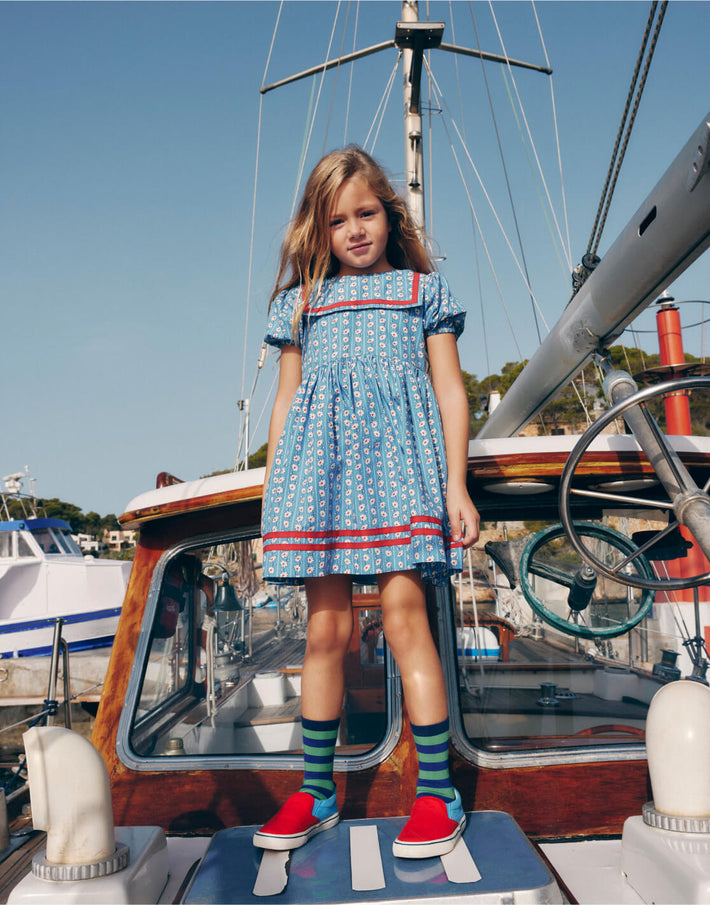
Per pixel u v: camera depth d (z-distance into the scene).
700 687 1.32
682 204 1.53
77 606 11.46
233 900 1.16
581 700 1.78
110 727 1.75
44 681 9.31
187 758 1.74
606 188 2.22
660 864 1.22
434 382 1.67
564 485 1.52
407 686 1.49
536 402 3.27
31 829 1.66
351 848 1.35
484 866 1.24
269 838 1.35
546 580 1.83
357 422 1.55
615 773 1.67
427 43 6.07
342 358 1.61
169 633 1.90
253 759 1.73
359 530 1.49
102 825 1.23
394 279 1.68
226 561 1.93
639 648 1.83
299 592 1.89
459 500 1.50
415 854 1.28
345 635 1.57
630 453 1.75
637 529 1.88
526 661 1.78
